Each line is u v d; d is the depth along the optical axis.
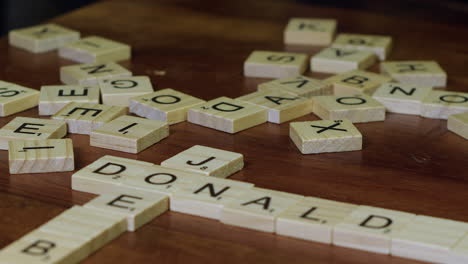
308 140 0.37
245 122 0.39
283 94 0.41
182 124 0.40
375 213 0.33
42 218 0.33
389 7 0.56
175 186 0.34
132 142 0.37
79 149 0.37
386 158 0.37
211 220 0.33
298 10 0.54
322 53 0.46
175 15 0.53
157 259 0.31
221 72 0.45
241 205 0.33
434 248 0.31
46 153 0.36
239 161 0.36
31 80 0.44
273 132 0.39
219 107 0.40
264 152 0.37
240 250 0.32
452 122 0.39
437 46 0.49
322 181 0.35
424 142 0.38
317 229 0.32
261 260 0.31
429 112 0.40
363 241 0.32
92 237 0.31
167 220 0.33
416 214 0.33
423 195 0.35
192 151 0.36
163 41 0.49
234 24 0.52
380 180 0.35
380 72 0.45
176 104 0.40
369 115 0.40
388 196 0.34
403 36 0.50
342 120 0.39
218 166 0.35
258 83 0.44
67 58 0.47
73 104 0.40
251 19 0.53
